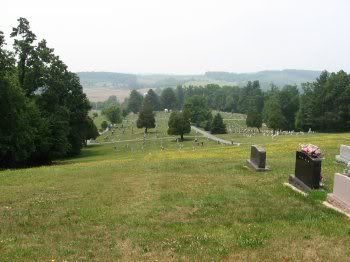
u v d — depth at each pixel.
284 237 10.69
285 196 15.62
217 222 12.55
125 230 12.09
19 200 17.08
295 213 13.07
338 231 11.05
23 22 52.94
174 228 12.09
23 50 52.94
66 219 13.66
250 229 11.58
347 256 9.28
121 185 20.36
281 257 9.29
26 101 51.19
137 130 136.38
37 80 54.03
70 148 64.75
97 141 103.31
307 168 16.39
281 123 110.19
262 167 22.94
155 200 16.08
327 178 18.53
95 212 14.45
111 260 9.62
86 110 70.31
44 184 21.94
